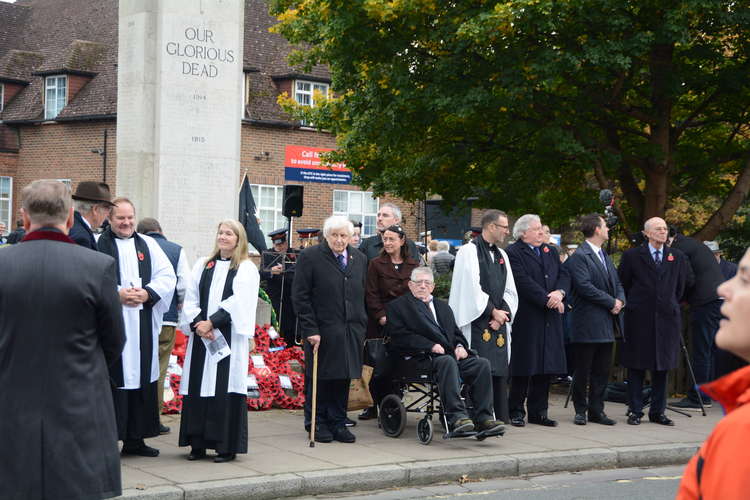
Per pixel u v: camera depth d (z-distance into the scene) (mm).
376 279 9602
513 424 9891
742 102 17453
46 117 34031
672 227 11711
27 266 4496
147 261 7758
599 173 16703
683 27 14211
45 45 37156
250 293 7680
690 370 10859
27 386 4422
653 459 8625
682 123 17203
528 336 9852
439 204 20688
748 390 2016
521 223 10016
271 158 32719
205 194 12750
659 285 10188
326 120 20328
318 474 7141
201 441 7609
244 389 7645
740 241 21266
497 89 15656
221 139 12828
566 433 9469
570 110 15820
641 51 14445
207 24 12719
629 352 10234
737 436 1938
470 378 8789
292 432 9164
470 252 9523
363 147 18719
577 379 10094
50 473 4375
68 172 33250
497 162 18328
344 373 8500
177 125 12578
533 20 14188
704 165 17859
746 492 1891
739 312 2090
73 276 4527
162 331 9211
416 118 16594
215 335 7605
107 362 4770
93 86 33594
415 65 16219
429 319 8820
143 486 6566
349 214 34938
